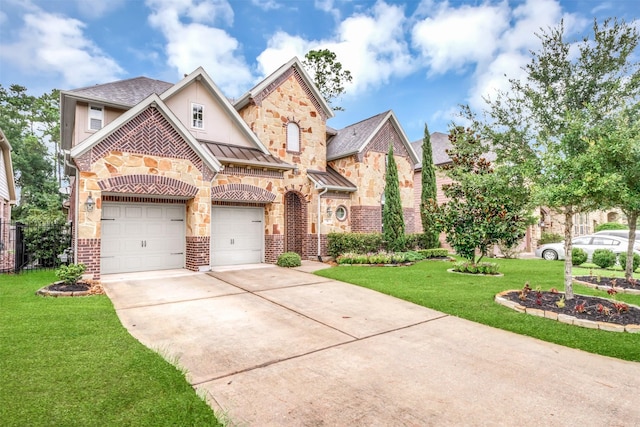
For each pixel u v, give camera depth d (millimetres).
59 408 3465
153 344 5473
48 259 13586
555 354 5359
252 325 6586
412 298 8625
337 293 9344
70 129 15828
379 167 18578
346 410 3715
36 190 37594
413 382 4383
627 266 10672
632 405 3918
